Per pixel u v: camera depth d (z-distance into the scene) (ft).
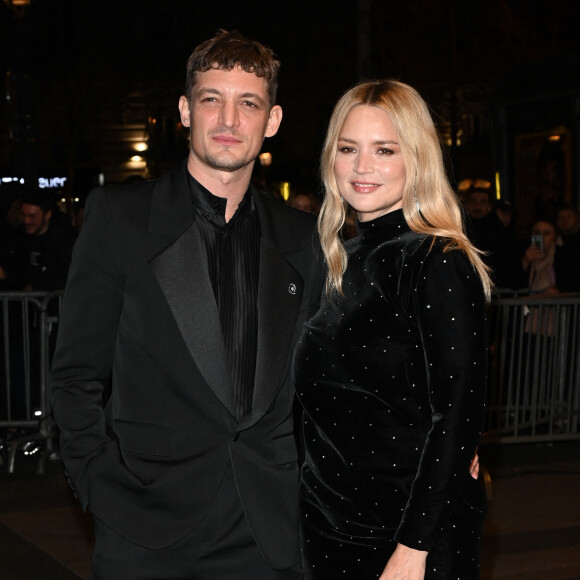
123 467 9.60
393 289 8.98
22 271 28.71
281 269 10.09
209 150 9.71
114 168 117.70
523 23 92.63
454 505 8.64
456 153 87.81
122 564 9.67
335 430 9.30
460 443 8.56
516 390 26.43
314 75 108.58
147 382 9.73
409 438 8.98
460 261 8.79
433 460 8.58
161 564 9.69
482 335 8.74
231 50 9.69
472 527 9.09
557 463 25.53
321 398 9.42
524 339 26.99
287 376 10.03
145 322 9.71
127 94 114.93
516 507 21.49
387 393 9.01
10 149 100.89
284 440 10.14
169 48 116.98
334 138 9.66
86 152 116.78
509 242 29.53
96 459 9.71
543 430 28.12
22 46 45.60
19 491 23.09
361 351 9.11
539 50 93.20
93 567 9.89
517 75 49.52
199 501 9.62
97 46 115.14
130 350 9.78
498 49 96.48
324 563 9.36
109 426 10.00
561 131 46.70
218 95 9.71
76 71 115.03
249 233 10.15
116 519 9.54
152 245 9.75
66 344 9.88
